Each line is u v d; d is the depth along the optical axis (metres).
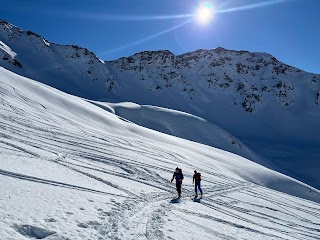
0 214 8.71
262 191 34.03
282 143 160.62
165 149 45.31
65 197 12.09
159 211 14.48
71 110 51.31
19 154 18.62
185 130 101.62
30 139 25.38
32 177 13.78
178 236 11.33
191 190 24.05
